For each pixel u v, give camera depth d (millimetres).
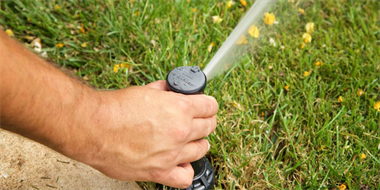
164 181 1227
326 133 1887
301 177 1779
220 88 2096
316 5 2699
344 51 2371
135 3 2537
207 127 1254
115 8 2514
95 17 2451
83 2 2570
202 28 2420
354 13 2658
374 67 2219
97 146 1047
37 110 893
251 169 1796
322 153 1818
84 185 1632
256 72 2223
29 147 1696
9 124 883
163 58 2217
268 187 1738
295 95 2119
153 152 1109
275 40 2430
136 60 2289
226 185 1771
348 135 1869
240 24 2264
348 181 1698
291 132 1893
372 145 1847
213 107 1263
